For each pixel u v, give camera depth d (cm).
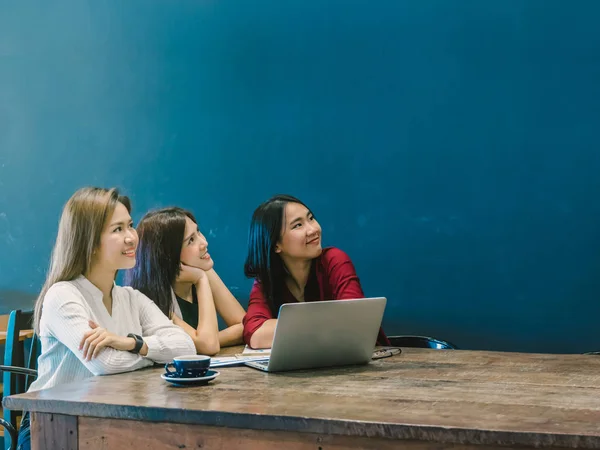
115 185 400
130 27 395
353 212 367
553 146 340
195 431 156
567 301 340
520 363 211
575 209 338
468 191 352
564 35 337
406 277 361
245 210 382
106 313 217
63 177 406
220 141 385
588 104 335
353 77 365
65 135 406
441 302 357
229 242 384
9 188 412
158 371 202
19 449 218
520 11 342
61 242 216
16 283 411
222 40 382
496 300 350
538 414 146
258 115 379
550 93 340
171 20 389
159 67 392
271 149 378
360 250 367
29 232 409
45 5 406
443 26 352
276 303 273
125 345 202
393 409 152
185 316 274
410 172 359
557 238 341
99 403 162
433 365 209
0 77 412
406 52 357
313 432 146
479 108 349
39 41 407
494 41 346
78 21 402
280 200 270
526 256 345
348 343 205
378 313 206
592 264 336
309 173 373
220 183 385
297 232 265
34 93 408
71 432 167
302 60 371
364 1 362
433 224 357
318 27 368
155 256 265
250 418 150
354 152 366
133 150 397
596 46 333
